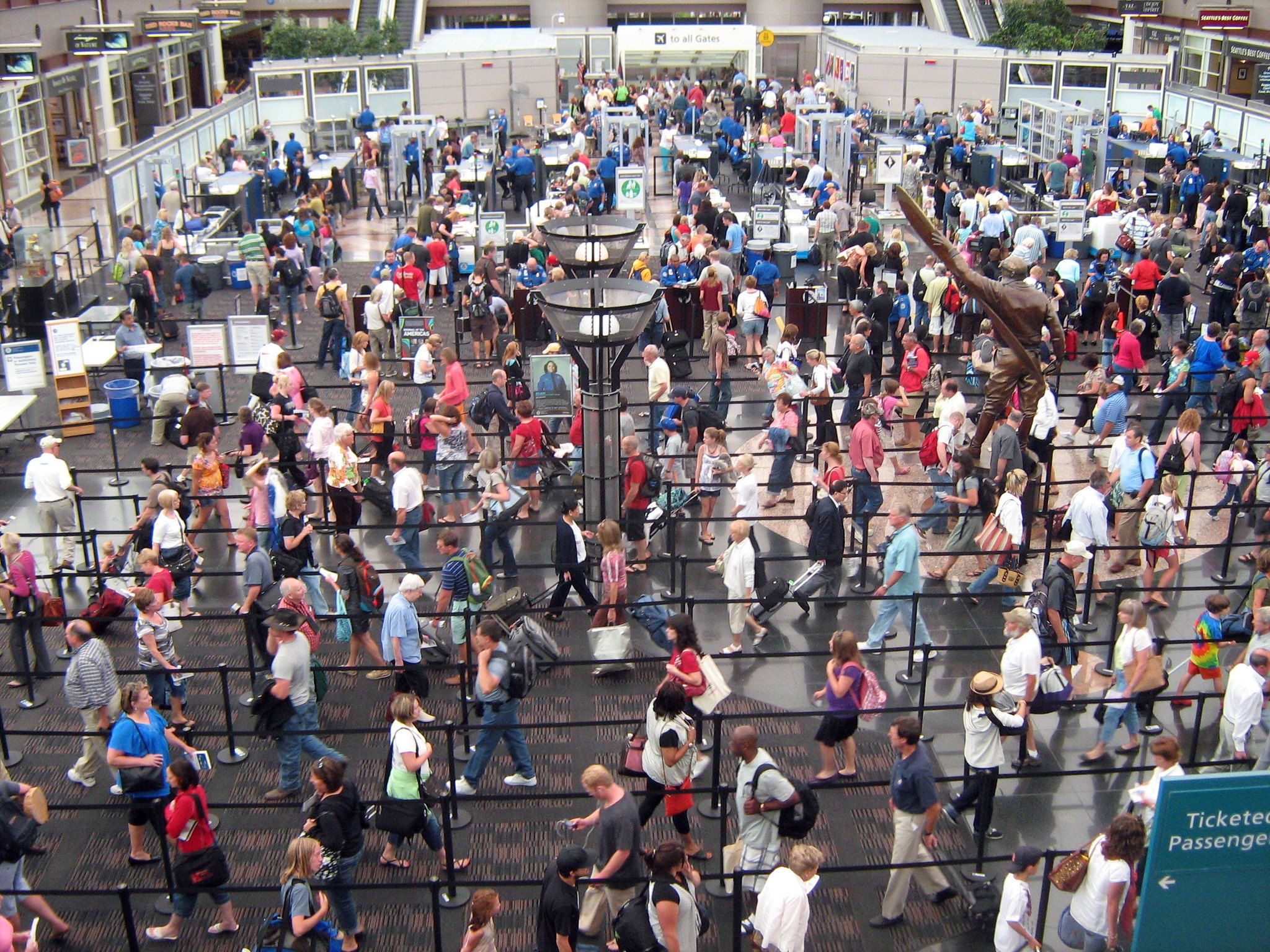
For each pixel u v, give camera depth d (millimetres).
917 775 9445
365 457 17984
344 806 9234
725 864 10039
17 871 9453
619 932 8336
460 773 11516
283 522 13727
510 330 23312
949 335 23109
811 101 43969
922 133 41062
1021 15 51219
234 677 13203
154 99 43969
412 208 35844
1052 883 9383
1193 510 16062
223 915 9617
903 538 12758
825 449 14523
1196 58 49406
